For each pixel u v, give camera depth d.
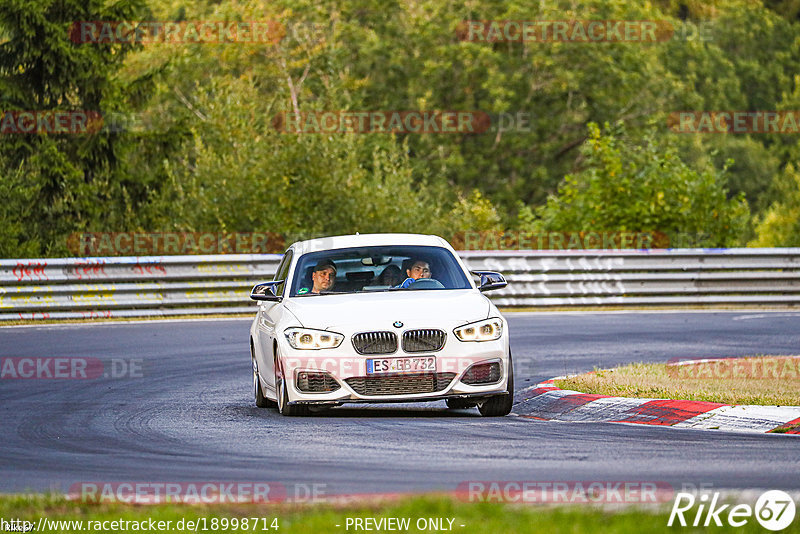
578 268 85.75
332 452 30.36
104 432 35.44
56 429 36.31
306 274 41.12
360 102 198.12
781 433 33.06
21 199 119.31
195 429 35.53
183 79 196.00
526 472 26.92
